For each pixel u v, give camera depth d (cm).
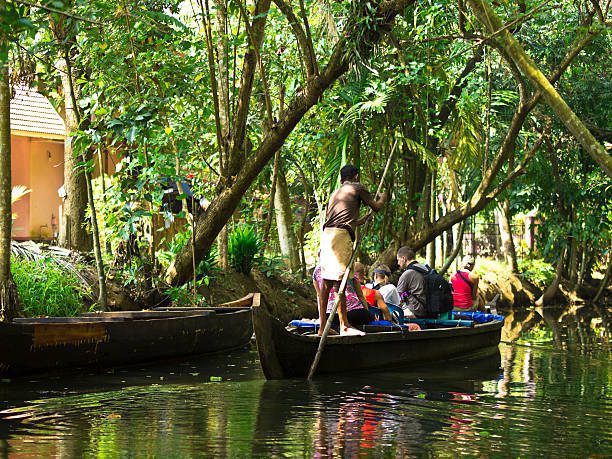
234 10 1262
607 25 1125
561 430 647
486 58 1608
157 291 1280
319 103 1473
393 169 1608
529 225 2628
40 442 569
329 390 809
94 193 1377
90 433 599
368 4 1221
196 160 1438
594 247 2533
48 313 1086
